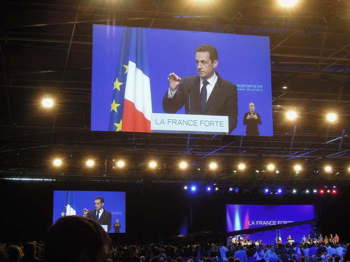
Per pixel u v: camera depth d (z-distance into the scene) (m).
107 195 24.27
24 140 18.11
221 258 17.91
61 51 12.37
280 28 11.65
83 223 0.94
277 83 14.63
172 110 10.43
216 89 10.66
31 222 25.28
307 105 16.16
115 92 10.29
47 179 23.81
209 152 20.48
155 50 10.59
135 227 26.64
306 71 13.97
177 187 27.09
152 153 20.44
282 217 27.47
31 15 10.59
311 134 18.44
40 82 13.51
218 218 27.69
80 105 15.44
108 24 10.79
